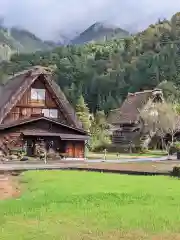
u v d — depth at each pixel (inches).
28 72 2219.5
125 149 2851.9
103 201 730.2
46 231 536.7
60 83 6717.5
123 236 515.2
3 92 2381.9
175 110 3262.8
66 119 2262.6
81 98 3159.5
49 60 7657.5
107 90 6063.0
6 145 2047.2
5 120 2116.1
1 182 1067.9
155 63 6072.8
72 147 2172.7
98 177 1133.7
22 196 810.2
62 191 850.8
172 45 6678.2
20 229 546.3
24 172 1304.1
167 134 2999.5
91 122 3164.4
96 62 7465.6
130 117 3142.2
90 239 502.0
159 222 580.7
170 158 2085.4
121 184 964.6
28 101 2186.3
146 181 1029.8
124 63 7170.3
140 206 687.1
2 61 7593.5
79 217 612.1
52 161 1914.4
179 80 5511.8
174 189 876.0
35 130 2117.4
